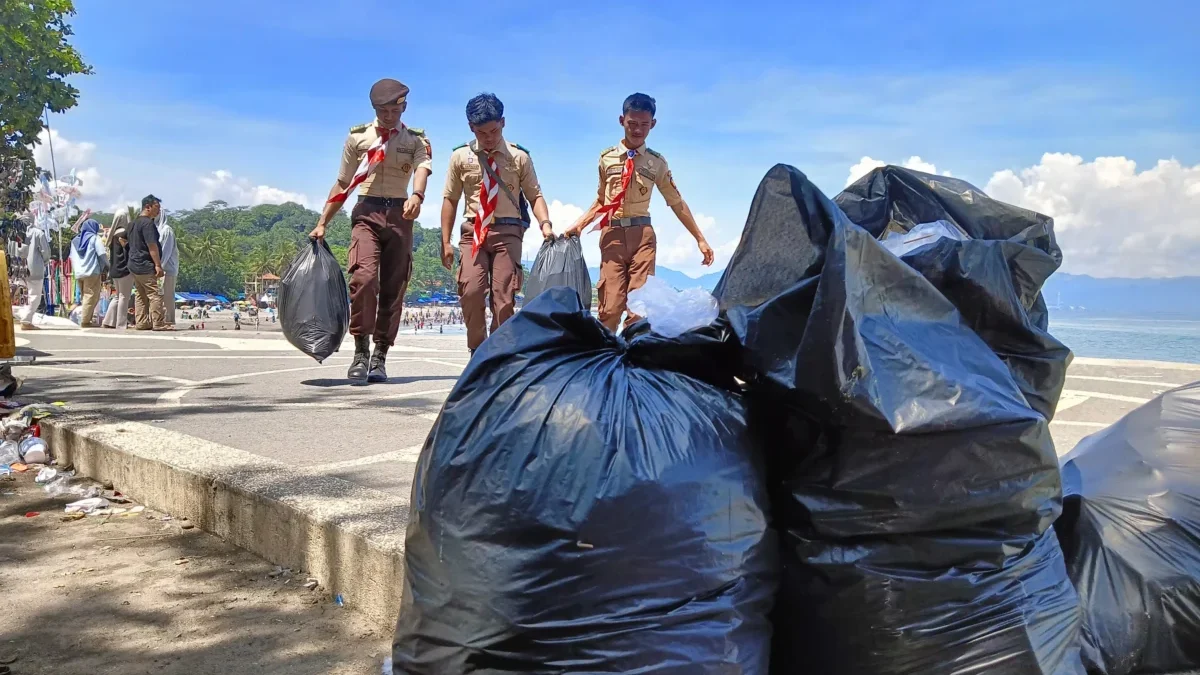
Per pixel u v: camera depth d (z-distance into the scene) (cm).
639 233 612
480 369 185
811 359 170
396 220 609
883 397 165
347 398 561
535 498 166
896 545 175
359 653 224
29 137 2584
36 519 340
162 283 1434
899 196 243
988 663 176
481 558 167
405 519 262
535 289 592
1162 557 215
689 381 191
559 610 162
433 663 174
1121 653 208
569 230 602
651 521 164
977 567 177
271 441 401
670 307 207
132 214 1510
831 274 170
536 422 173
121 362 819
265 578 276
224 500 312
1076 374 839
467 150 576
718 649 167
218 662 219
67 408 484
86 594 262
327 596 261
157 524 333
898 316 179
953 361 175
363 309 613
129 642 229
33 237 1471
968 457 170
